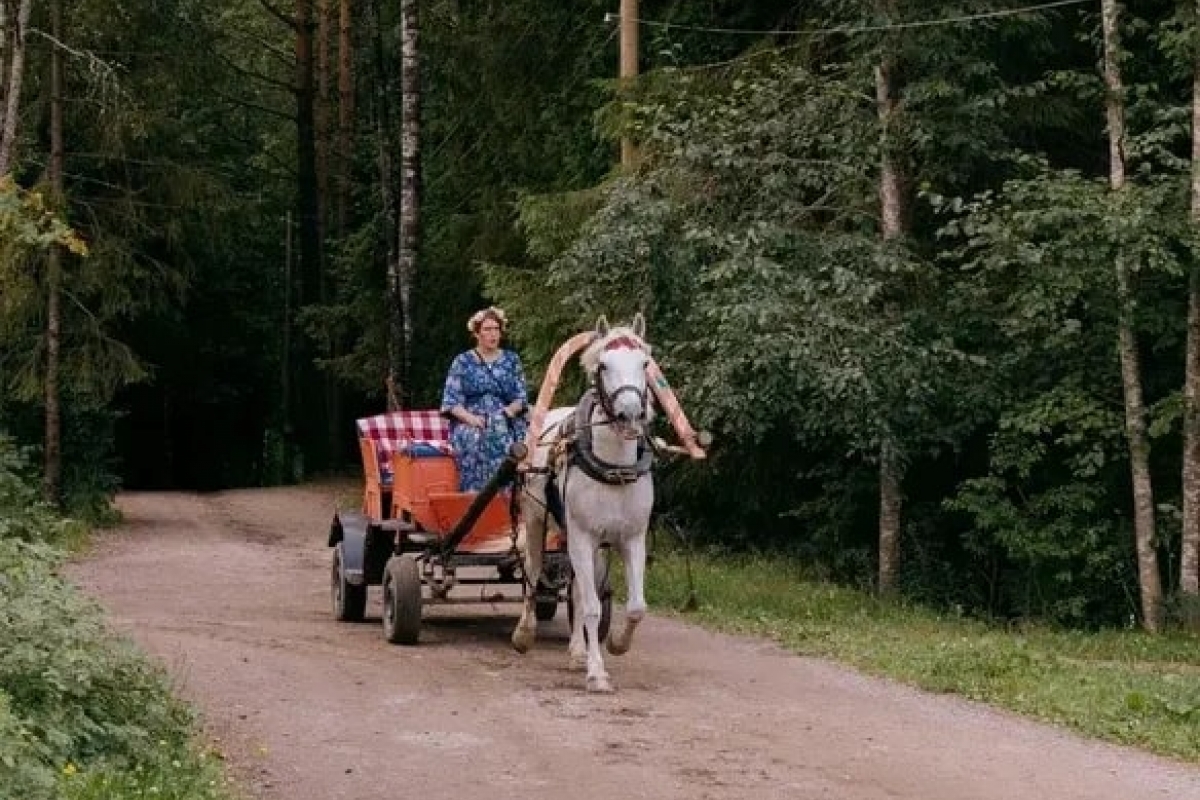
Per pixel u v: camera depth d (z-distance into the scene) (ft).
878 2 56.13
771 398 53.93
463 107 92.84
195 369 138.10
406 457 41.11
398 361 90.12
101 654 27.27
